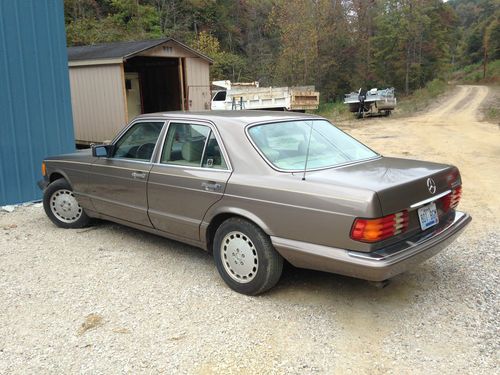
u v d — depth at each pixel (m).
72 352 3.31
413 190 3.68
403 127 21.48
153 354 3.28
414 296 4.13
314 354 3.28
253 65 57.53
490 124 22.39
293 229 3.72
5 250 5.35
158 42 15.48
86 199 5.71
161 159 4.82
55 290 4.29
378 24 55.06
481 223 6.23
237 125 4.30
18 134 7.57
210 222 4.32
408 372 3.07
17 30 7.44
